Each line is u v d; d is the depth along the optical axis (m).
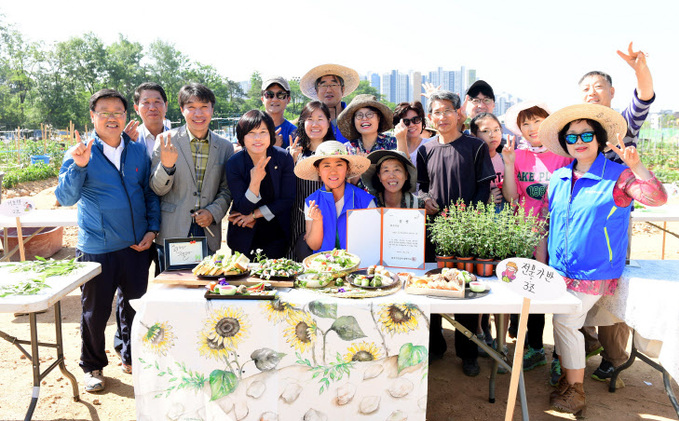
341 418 2.73
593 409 3.43
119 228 3.61
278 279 2.93
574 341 3.24
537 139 3.92
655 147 24.47
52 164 20.09
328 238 3.57
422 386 2.71
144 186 3.85
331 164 3.43
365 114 4.28
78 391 3.53
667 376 3.10
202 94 3.76
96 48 68.88
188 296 2.76
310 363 2.68
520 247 3.10
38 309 2.64
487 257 3.18
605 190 3.01
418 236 3.29
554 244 3.28
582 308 3.20
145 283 3.86
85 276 3.15
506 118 4.43
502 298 2.76
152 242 4.08
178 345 2.70
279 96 5.27
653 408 3.45
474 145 3.84
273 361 2.69
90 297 3.57
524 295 2.60
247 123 3.71
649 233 9.84
